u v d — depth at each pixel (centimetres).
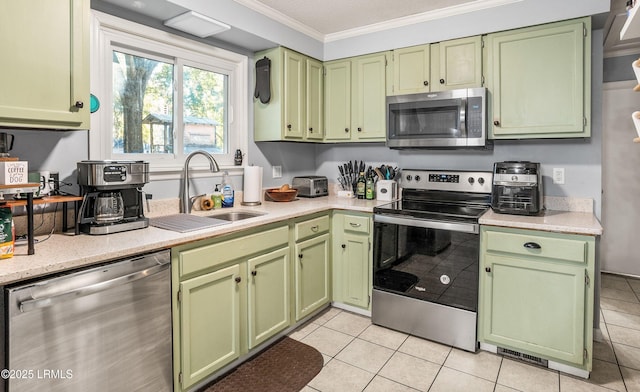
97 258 140
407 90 284
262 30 261
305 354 226
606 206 379
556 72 230
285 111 285
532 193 228
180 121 248
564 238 199
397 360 220
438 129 263
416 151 310
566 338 202
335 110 322
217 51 264
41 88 149
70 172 189
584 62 223
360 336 249
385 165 323
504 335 219
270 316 229
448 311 234
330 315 280
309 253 262
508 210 233
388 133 286
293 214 240
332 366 214
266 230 222
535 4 234
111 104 209
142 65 228
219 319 195
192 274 179
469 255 225
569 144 252
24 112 144
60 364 131
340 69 317
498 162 258
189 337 178
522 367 212
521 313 213
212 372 192
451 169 295
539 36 234
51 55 151
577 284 197
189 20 222
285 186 304
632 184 366
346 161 346
